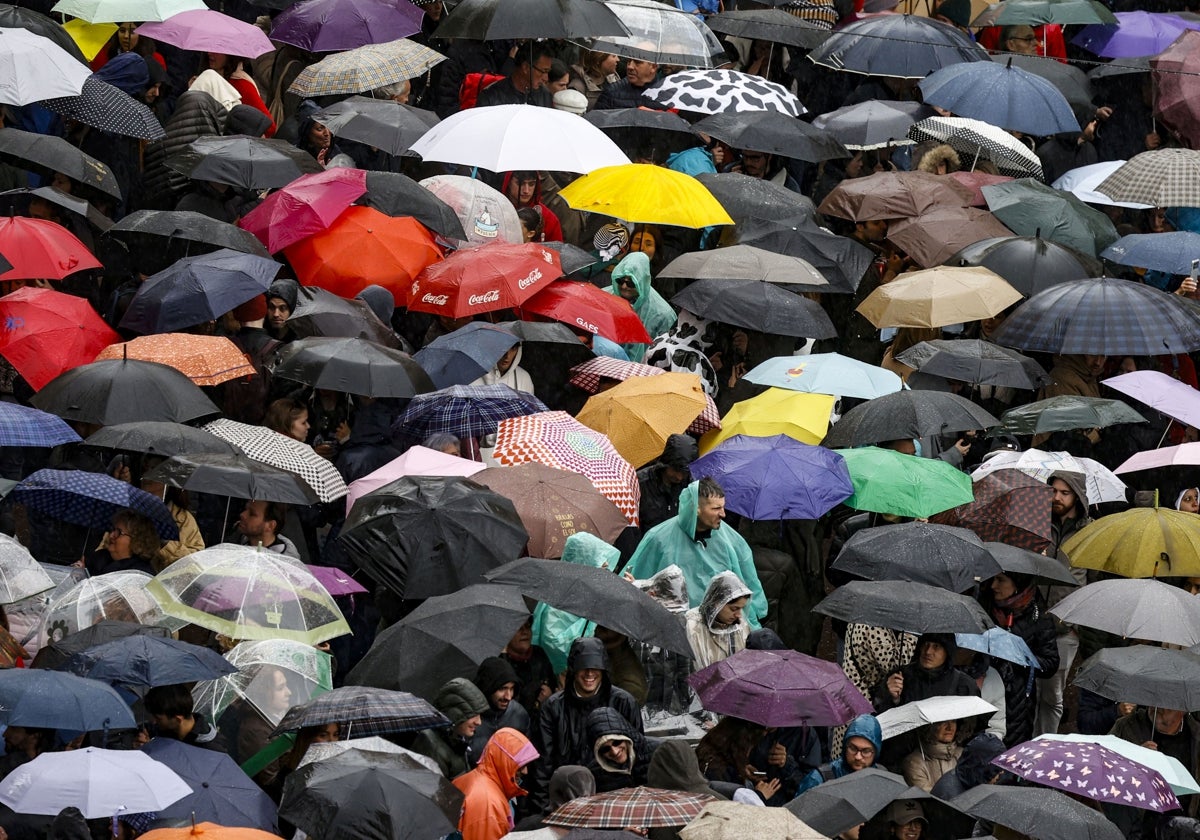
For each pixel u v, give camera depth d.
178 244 59.09
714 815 36.22
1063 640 56.09
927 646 48.41
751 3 85.81
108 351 52.31
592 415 55.81
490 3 70.19
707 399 57.12
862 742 45.34
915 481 54.22
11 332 53.06
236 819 37.31
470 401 53.00
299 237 59.00
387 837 35.97
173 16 68.62
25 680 37.78
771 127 70.38
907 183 70.12
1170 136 82.06
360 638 50.91
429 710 39.69
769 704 43.75
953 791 46.16
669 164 70.38
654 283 66.19
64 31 65.25
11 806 35.53
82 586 43.16
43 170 60.84
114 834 37.03
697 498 49.97
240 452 48.72
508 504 47.81
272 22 75.94
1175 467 61.97
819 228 66.69
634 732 42.44
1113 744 46.47
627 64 79.12
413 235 60.28
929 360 60.75
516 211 64.88
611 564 47.16
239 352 53.50
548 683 46.59
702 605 47.47
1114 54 87.81
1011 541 54.97
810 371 58.75
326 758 37.53
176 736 39.59
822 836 35.91
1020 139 80.75
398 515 46.59
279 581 43.19
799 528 55.19
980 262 66.50
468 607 43.06
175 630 42.84
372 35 70.69
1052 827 41.56
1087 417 59.56
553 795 39.03
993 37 90.44
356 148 68.62
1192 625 51.28
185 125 64.00
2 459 52.94
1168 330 63.19
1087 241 70.00
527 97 71.62
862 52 77.75
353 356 52.62
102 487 46.06
